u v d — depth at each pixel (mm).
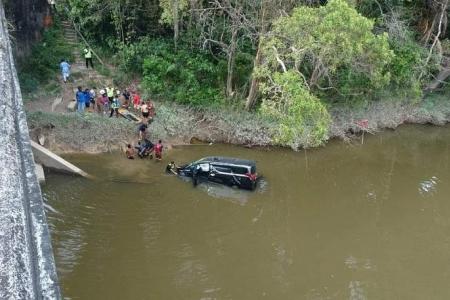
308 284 17859
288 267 18641
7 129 9836
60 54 30812
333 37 22266
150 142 25234
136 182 22766
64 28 33250
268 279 17859
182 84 29266
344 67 29938
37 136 24297
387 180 25906
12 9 27484
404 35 31109
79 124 25375
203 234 19891
